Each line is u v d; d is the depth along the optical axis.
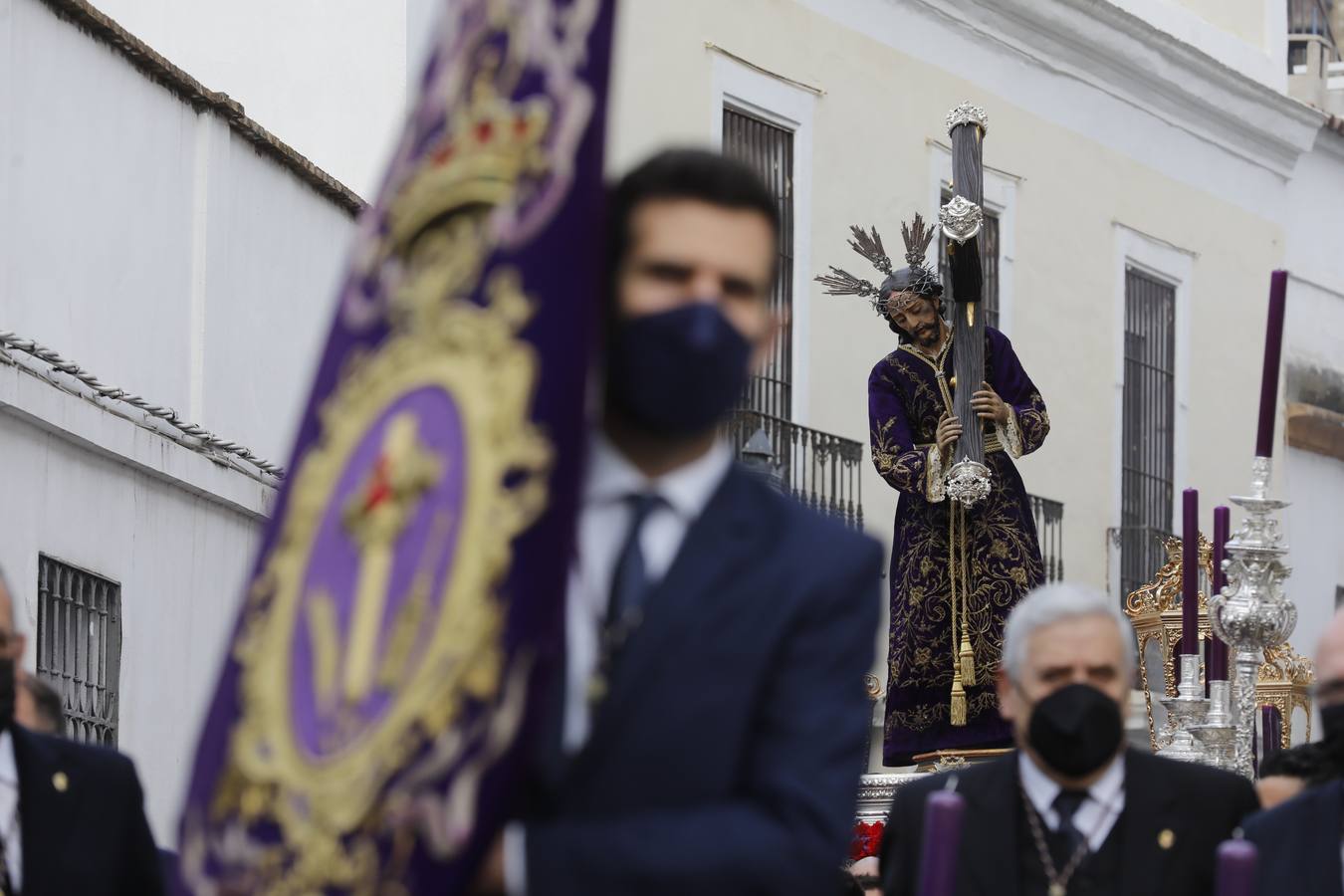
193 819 3.14
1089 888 5.48
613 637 3.22
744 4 20.17
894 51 21.72
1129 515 24.30
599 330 3.15
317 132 18.42
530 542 2.83
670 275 3.20
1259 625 8.42
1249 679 8.51
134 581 13.84
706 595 3.24
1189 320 25.22
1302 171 27.17
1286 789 6.45
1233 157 26.03
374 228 3.21
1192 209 25.34
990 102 22.75
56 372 12.75
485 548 2.85
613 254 3.21
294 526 3.16
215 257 15.00
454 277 3.02
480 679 2.82
